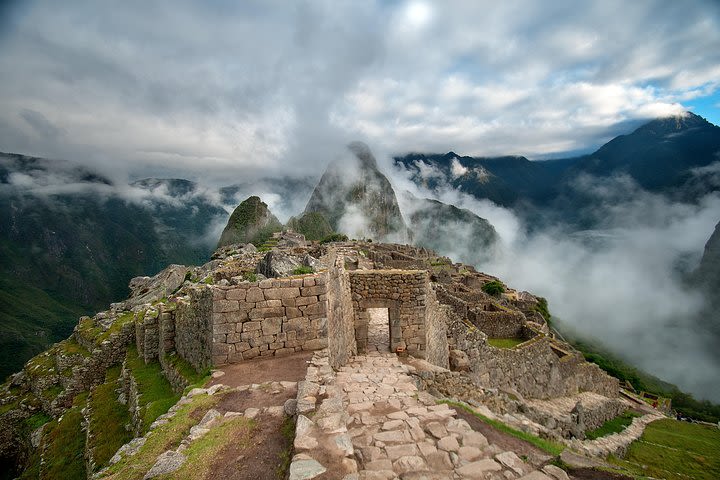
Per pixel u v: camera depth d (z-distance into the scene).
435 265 81.12
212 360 11.66
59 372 28.53
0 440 25.14
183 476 6.24
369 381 11.91
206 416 8.23
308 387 9.02
